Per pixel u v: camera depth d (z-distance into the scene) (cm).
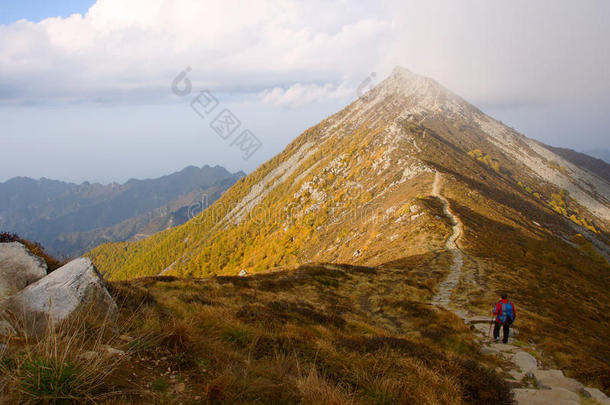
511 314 1155
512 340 1195
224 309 994
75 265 558
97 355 370
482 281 2473
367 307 1877
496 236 5109
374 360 650
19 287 508
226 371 453
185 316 728
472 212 6297
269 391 443
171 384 400
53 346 362
